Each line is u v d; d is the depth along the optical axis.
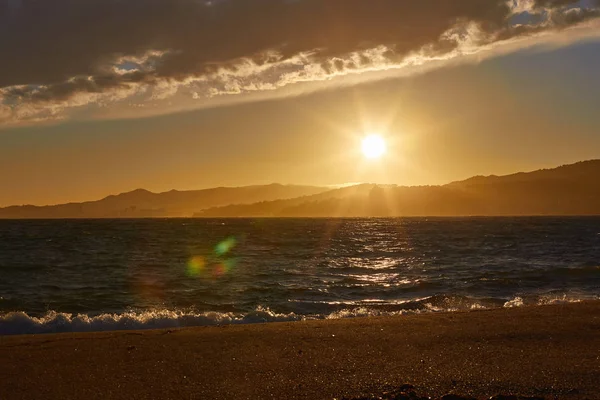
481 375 8.67
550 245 61.12
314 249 55.97
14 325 15.32
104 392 8.23
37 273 32.66
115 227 138.88
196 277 30.30
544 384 8.13
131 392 8.23
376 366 9.41
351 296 23.31
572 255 46.56
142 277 30.36
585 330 12.27
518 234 90.62
